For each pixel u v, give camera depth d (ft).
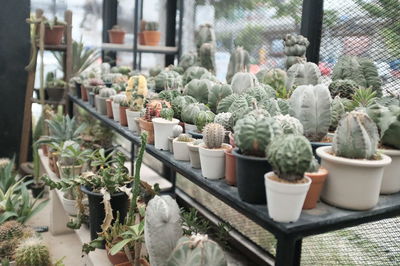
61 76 13.44
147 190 6.01
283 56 7.41
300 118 4.21
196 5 10.44
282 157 3.01
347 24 6.10
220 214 8.14
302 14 6.59
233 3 8.76
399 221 5.05
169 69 8.78
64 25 11.19
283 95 5.33
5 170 9.60
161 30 12.38
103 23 12.78
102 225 5.33
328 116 4.17
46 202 8.79
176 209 4.53
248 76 5.63
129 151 11.61
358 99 4.68
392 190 3.87
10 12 11.70
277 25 7.52
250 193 3.39
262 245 7.04
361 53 5.96
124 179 6.05
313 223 3.14
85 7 12.82
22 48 12.03
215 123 4.28
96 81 9.03
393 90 5.57
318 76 5.25
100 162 6.61
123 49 11.45
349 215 3.33
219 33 9.41
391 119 3.81
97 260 5.62
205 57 8.25
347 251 5.69
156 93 7.24
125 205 5.89
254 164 3.29
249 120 3.43
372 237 5.40
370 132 3.51
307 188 3.05
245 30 8.45
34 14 11.98
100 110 8.01
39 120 11.91
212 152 3.95
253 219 3.40
